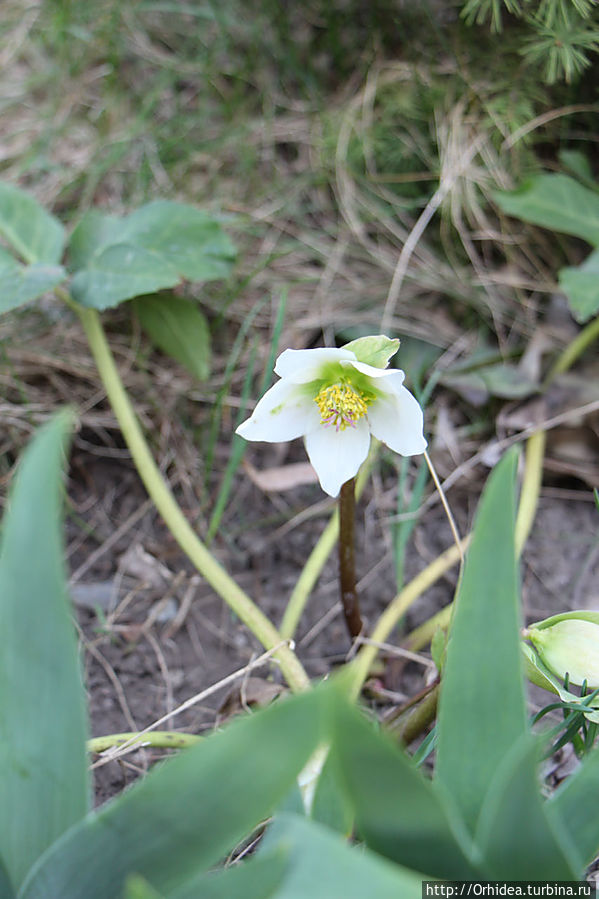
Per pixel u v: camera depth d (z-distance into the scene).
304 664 0.68
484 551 0.47
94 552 0.72
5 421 0.74
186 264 0.71
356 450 0.58
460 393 0.76
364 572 0.72
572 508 0.74
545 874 0.45
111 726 0.65
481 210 0.80
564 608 0.70
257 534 0.73
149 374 0.77
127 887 0.44
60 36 0.88
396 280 0.76
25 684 0.46
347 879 0.42
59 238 0.72
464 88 0.79
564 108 0.76
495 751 0.47
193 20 0.94
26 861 0.47
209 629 0.69
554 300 0.79
